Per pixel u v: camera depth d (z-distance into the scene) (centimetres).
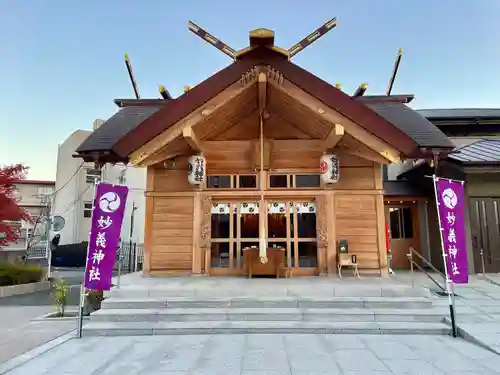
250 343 467
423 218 1156
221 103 709
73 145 2145
